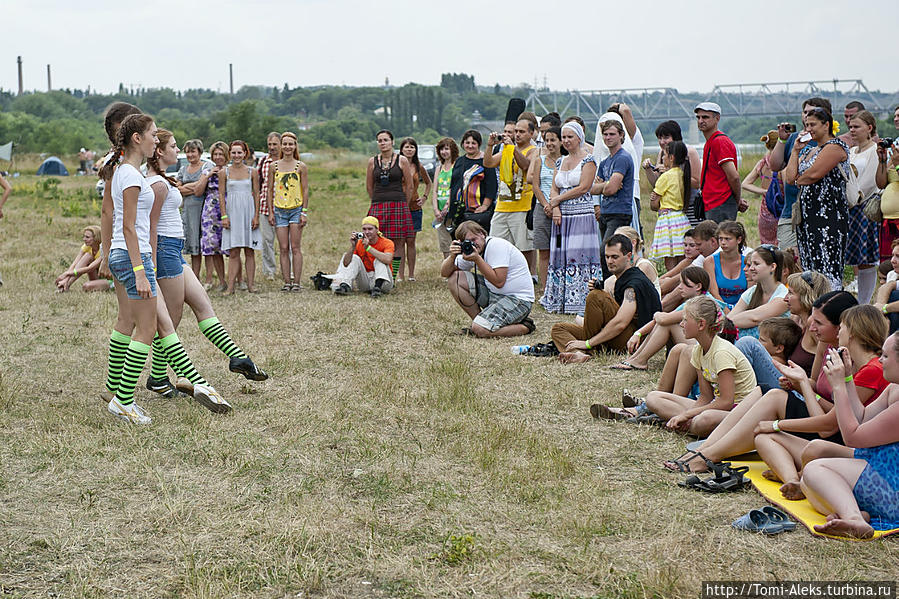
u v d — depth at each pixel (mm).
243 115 70562
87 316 9578
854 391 4371
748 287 7398
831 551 4023
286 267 11383
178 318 6570
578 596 3660
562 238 9727
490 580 3793
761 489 4738
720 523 4375
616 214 9492
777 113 65250
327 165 54500
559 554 4027
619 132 9336
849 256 8414
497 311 8773
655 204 9789
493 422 5922
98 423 5867
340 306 10250
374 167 11672
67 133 90750
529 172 10094
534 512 4516
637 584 3723
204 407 6277
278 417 6066
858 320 4633
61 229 18250
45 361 7578
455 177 11297
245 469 5090
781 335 5797
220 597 3648
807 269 7934
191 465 5176
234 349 6617
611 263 7820
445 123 191250
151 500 4660
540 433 5758
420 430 5852
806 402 4883
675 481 4965
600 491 4762
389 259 11047
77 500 4660
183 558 3996
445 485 4879
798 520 4336
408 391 6730
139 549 4098
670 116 68062
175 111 182625
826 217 7750
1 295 10680
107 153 6285
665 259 9648
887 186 8297
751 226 15969
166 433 5703
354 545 4133
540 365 7578
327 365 7598
